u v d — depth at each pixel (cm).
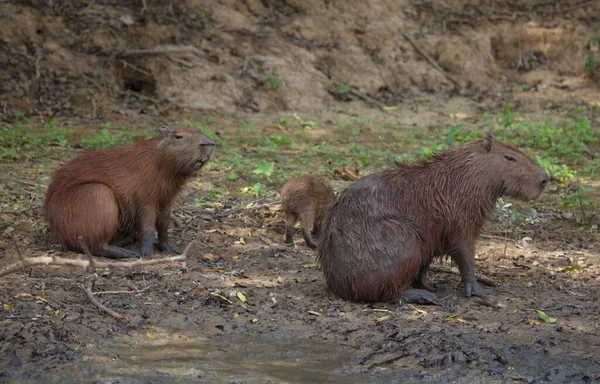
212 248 1262
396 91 2525
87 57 2283
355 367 866
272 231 1377
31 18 2288
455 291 1086
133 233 1211
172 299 1031
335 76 2486
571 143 2042
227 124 2156
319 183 1312
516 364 876
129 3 2441
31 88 2167
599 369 869
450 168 1030
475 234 1045
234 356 889
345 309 1008
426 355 888
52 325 925
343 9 2631
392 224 998
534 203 1578
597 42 2677
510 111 2391
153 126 2088
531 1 2833
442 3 2775
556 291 1102
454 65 2628
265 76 2373
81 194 1152
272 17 2566
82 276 1091
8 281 1056
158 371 846
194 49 2358
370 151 1942
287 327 963
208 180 1631
